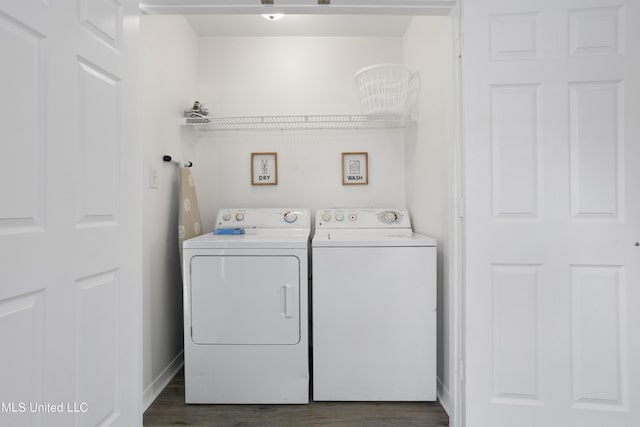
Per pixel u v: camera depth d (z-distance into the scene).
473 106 1.29
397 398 1.63
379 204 2.40
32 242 0.82
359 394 1.63
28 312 0.81
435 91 1.77
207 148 2.40
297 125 2.40
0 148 0.74
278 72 2.41
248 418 1.55
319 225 2.12
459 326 1.37
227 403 1.64
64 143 0.91
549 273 1.27
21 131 0.79
